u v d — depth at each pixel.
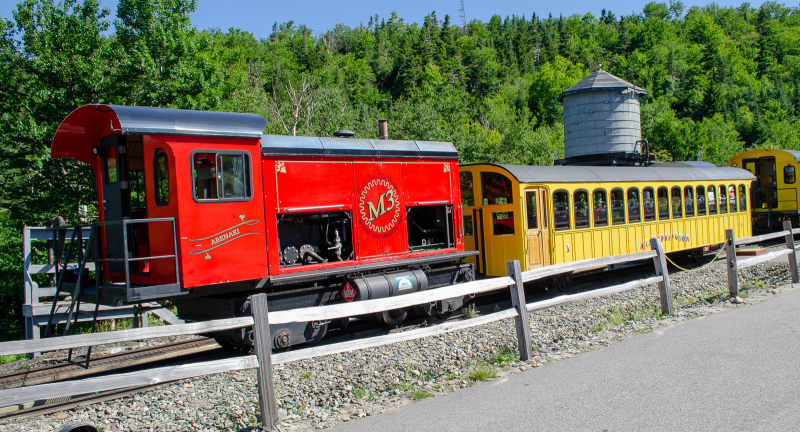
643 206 14.45
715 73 88.00
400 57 91.94
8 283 15.30
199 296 7.39
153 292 6.64
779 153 22.80
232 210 7.42
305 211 8.29
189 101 14.48
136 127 6.68
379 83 95.69
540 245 11.84
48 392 3.86
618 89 22.81
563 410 4.66
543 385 5.40
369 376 6.55
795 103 86.25
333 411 5.23
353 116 32.94
